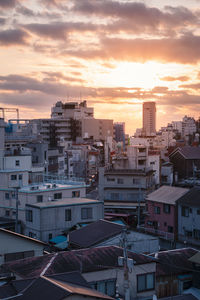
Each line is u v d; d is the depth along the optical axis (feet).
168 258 95.61
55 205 140.46
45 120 492.13
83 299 54.13
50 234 138.41
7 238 98.58
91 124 530.27
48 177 256.73
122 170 246.47
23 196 175.83
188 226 168.86
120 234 110.63
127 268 68.03
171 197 180.75
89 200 154.20
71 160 335.06
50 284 56.08
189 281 91.91
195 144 499.10
